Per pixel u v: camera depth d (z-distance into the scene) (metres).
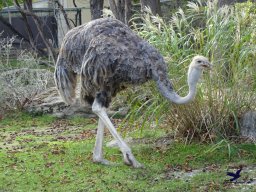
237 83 11.12
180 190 9.03
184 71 11.23
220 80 11.12
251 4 12.51
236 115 11.23
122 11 19.61
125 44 10.07
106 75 10.02
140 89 11.59
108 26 10.26
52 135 13.62
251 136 11.15
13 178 9.84
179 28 11.62
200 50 11.26
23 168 10.41
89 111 15.66
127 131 12.55
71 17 28.95
